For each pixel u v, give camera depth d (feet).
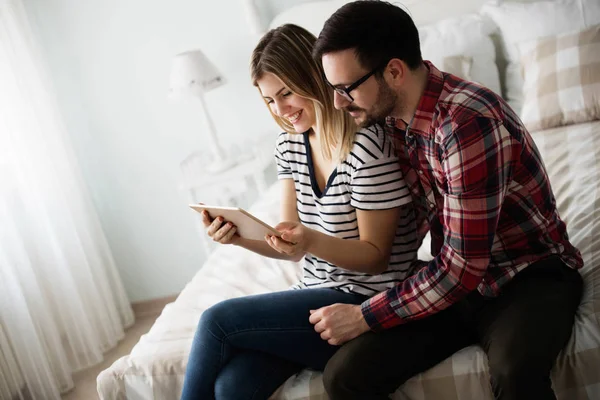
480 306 4.01
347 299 4.21
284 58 4.13
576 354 3.72
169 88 9.18
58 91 9.57
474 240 3.59
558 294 3.78
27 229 8.07
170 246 10.29
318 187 4.45
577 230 4.94
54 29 9.32
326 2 8.84
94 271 9.04
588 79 6.98
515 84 7.94
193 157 9.53
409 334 3.87
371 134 4.08
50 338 7.91
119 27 9.26
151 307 10.53
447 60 7.79
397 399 3.96
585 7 7.43
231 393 3.94
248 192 9.76
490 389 3.81
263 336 4.01
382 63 3.57
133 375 4.51
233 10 9.09
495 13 8.04
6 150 7.79
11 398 7.22
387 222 4.10
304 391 4.05
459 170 3.50
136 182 9.96
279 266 5.84
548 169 6.23
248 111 9.54
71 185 8.83
